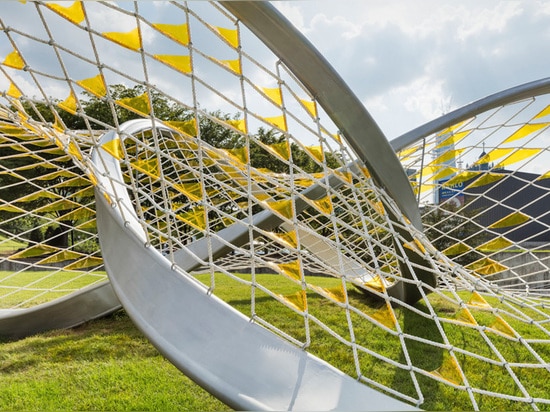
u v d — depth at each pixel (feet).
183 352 12.41
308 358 12.05
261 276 58.75
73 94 13.20
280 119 13.88
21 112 16.99
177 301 13.55
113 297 29.66
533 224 89.15
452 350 13.57
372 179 17.25
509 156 27.50
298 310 13.26
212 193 36.04
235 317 12.93
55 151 27.81
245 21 11.64
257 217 30.22
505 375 19.93
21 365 21.45
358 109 13.80
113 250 16.44
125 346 24.23
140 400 16.61
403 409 10.66
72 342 25.20
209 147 14.73
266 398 11.09
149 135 34.50
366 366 20.57
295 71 12.67
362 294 41.24
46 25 11.20
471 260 62.90
